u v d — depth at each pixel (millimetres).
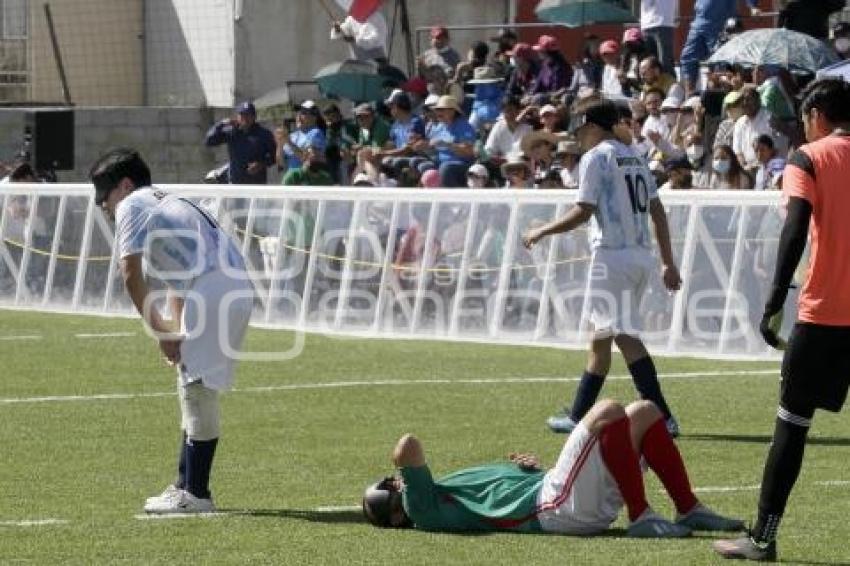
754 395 56531
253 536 34719
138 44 118375
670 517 36719
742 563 32219
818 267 32219
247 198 79500
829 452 45594
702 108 82562
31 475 42125
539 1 115188
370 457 44844
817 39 83750
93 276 85812
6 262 89312
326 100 108938
